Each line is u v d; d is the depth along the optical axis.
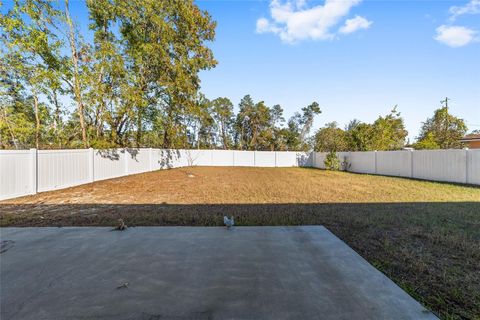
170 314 1.93
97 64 11.62
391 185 10.55
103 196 7.81
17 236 3.89
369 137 18.42
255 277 2.55
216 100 38.50
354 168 17.97
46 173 8.35
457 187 9.66
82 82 11.36
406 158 13.45
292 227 4.42
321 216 5.32
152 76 14.56
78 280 2.49
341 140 23.91
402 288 2.42
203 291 2.28
